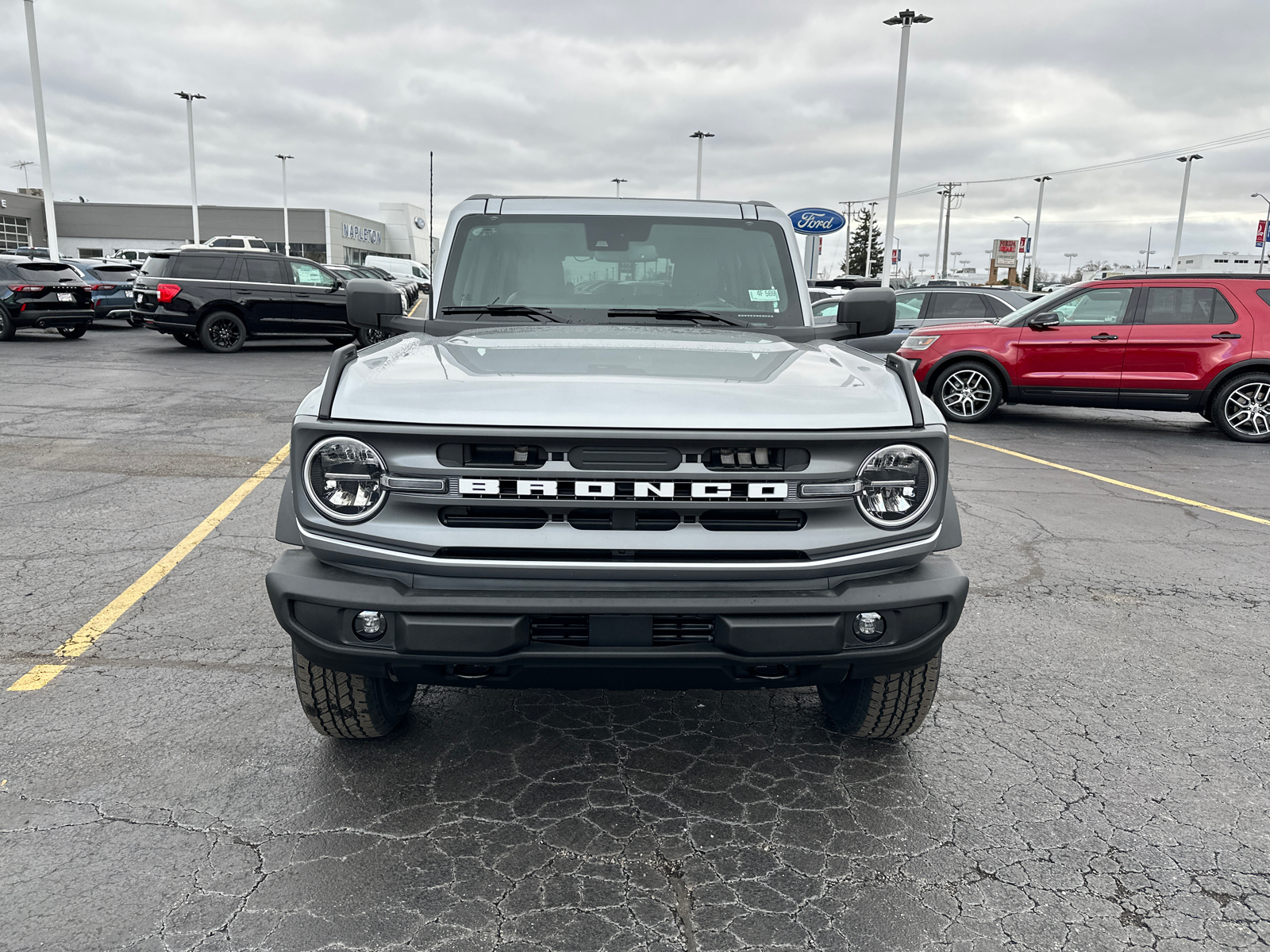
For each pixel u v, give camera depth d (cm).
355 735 312
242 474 736
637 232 394
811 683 269
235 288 1717
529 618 246
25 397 1129
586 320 381
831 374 284
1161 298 1077
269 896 240
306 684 290
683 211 400
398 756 315
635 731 338
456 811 282
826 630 249
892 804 292
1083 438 1071
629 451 243
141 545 542
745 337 345
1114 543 605
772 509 250
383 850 262
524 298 386
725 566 246
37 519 595
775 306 388
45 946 220
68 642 404
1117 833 278
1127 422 1227
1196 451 995
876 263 8506
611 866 256
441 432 239
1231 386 1051
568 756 318
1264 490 786
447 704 358
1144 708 365
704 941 227
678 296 389
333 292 1808
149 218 7294
